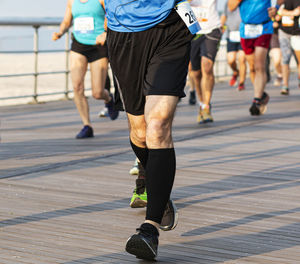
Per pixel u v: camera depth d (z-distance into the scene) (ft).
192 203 18.88
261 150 27.86
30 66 96.89
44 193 20.12
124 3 14.83
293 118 38.55
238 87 59.06
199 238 15.51
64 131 34.83
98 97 32.63
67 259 13.92
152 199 14.11
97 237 15.55
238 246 14.87
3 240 15.21
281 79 61.36
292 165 24.63
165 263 13.71
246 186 21.08
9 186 21.11
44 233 15.83
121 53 14.93
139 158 16.52
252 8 38.55
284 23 47.91
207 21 34.47
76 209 18.19
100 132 34.30
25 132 34.55
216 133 32.83
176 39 14.55
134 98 15.16
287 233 15.94
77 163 25.13
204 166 24.34
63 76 86.63
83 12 30.48
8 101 61.87
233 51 61.77
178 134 32.50
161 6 14.52
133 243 13.57
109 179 22.20
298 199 19.44
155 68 14.39
